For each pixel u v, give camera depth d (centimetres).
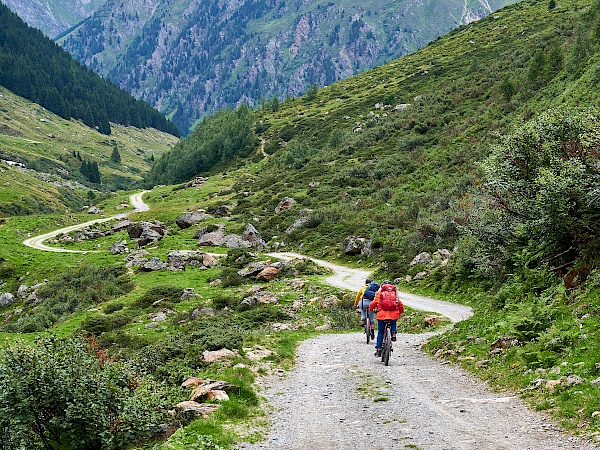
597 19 9350
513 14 19312
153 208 12512
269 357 1525
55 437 1043
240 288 4688
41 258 8462
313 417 955
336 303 3331
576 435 722
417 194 7025
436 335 1828
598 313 1180
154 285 5472
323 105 18575
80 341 1127
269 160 14425
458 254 3406
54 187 19712
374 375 1278
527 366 1080
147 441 988
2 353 1026
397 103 14562
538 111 6669
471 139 8044
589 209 1467
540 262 1819
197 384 1204
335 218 7462
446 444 746
